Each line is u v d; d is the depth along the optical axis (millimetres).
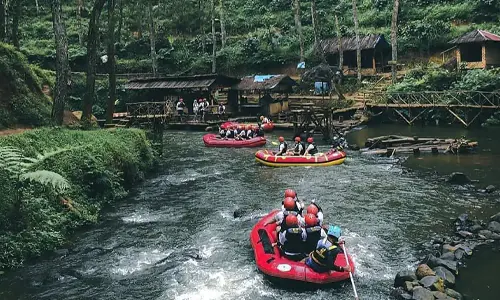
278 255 8047
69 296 7457
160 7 48562
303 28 44656
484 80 24859
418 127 25609
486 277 7582
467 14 38031
